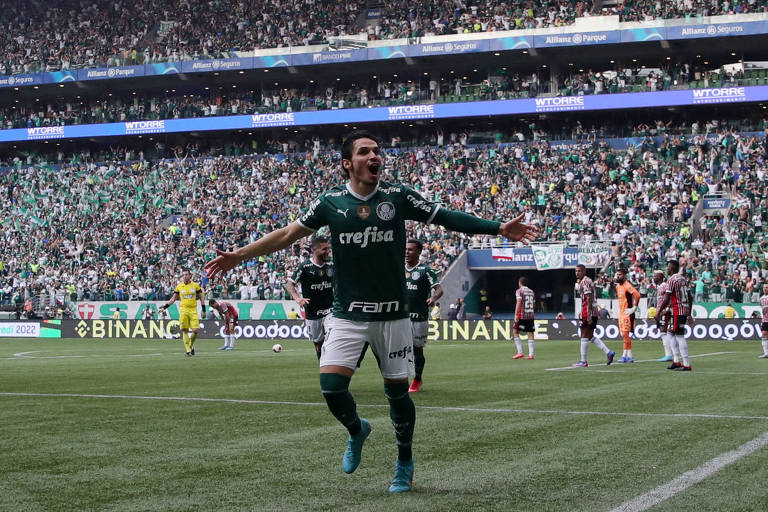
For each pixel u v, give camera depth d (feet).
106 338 177.37
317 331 58.34
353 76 248.32
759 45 214.28
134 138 262.26
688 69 216.33
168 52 250.16
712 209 187.21
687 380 62.49
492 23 228.43
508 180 207.31
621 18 217.77
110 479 26.09
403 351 24.68
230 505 22.70
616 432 35.22
